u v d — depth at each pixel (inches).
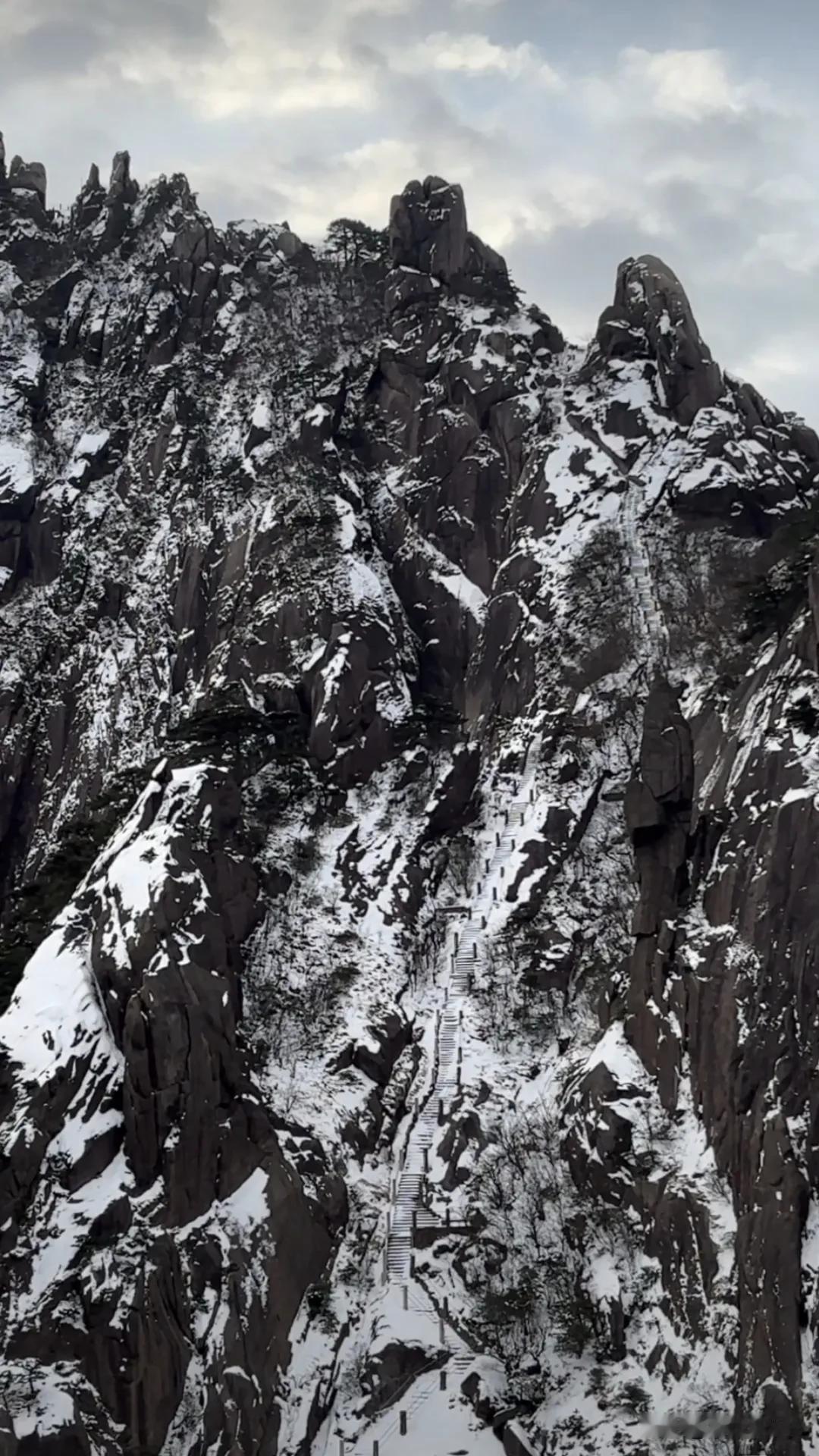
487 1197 4958.2
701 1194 4530.0
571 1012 5462.6
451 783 6230.3
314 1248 4859.7
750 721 5280.5
